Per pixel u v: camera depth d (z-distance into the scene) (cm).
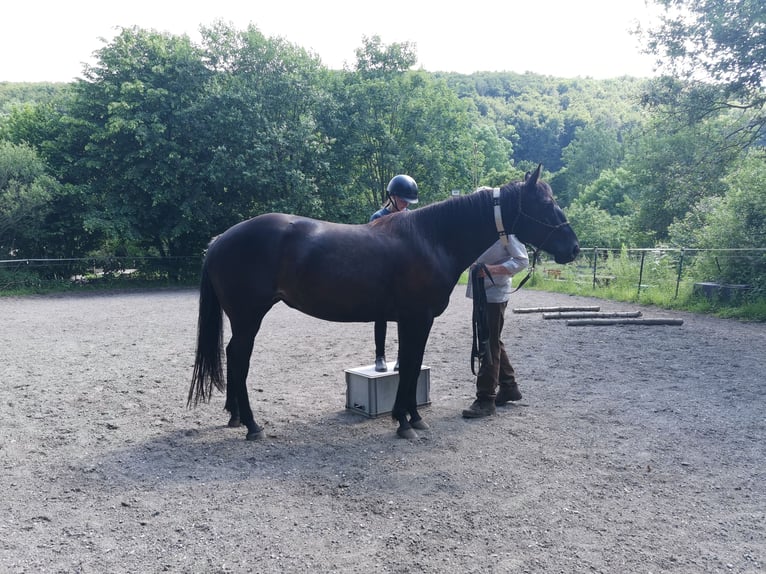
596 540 277
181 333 978
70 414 498
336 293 404
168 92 2038
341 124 2427
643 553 265
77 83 2134
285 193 2203
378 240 413
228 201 2211
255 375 649
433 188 2839
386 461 383
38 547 272
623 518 300
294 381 620
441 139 2898
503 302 477
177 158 1975
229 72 2306
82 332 991
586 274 1675
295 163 2144
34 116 2311
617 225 3356
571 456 391
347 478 355
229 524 294
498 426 458
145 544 274
